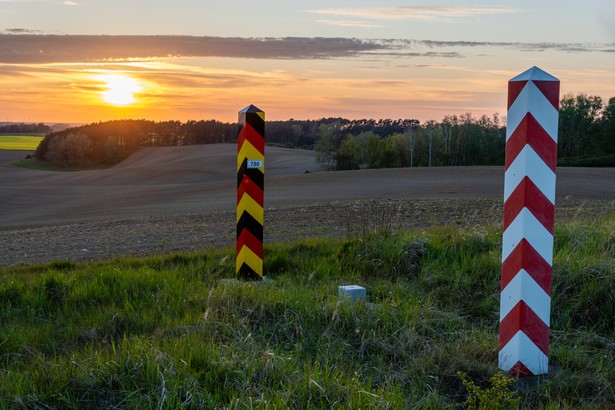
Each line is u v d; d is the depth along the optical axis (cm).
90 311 600
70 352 470
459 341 476
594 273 608
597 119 9744
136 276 700
